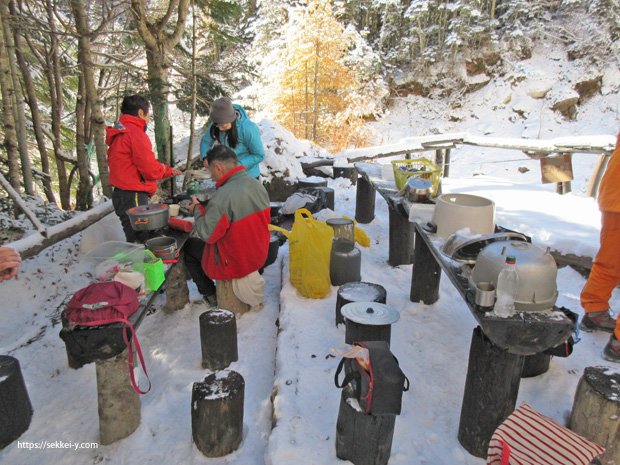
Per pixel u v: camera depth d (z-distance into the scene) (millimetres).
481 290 1733
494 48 19922
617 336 2557
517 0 19828
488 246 1902
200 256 3414
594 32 18750
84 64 5367
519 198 5637
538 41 20016
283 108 16531
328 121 16031
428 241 2619
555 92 18375
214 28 7184
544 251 1855
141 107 3693
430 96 20516
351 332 2551
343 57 18125
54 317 3738
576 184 14094
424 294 3287
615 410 1740
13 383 2299
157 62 6125
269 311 3461
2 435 2264
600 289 2734
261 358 2898
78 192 7527
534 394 2332
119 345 2000
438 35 20625
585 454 1478
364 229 5289
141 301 2242
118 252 2693
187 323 3426
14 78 6047
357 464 1870
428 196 3369
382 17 21531
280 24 19438
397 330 2994
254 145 3959
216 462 2104
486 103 19422
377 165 5621
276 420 2152
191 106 7000
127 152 3635
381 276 3865
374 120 20266
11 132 5914
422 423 2170
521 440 1534
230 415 2086
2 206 5652
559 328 1671
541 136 17578
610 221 2570
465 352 2725
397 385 1751
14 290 4160
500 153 17219
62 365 3045
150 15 6926
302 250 3287
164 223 3217
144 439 2277
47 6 7414
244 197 3021
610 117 17391
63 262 4723
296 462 1903
